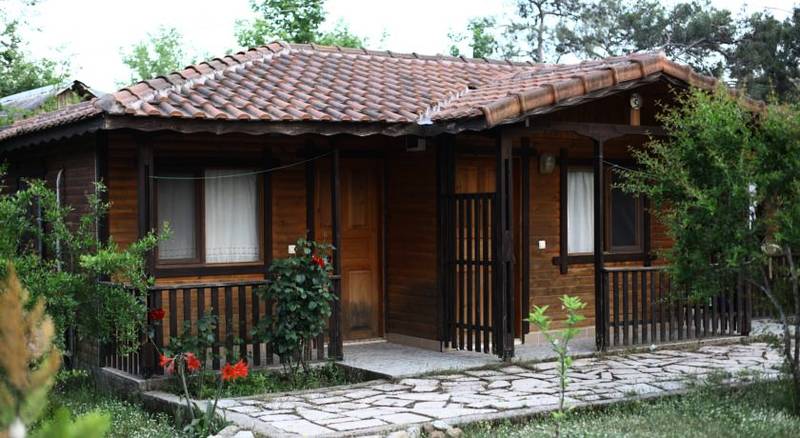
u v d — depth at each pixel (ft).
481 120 32.12
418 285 37.68
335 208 33.68
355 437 22.36
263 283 32.07
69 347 35.17
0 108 60.59
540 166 39.34
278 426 23.56
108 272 27.35
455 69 44.45
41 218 32.96
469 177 38.06
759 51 104.88
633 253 42.06
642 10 120.37
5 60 84.17
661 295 37.37
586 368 32.27
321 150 36.40
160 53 145.18
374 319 39.50
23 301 6.19
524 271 38.73
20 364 5.98
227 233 35.22
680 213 26.53
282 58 40.83
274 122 31.19
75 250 28.37
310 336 31.83
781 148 25.40
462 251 35.60
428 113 35.68
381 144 39.14
